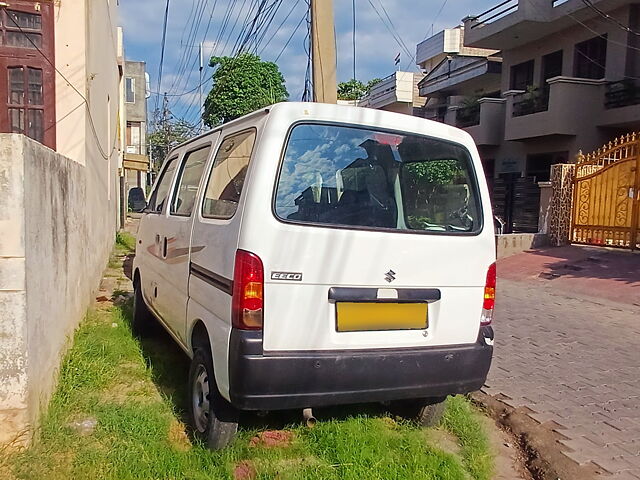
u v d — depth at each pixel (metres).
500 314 7.54
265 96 16.64
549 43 17.33
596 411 4.25
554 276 9.91
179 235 4.06
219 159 3.64
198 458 3.14
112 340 5.20
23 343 2.93
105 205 10.36
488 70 20.83
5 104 7.24
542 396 4.55
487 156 19.55
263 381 2.82
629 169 10.99
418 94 28.11
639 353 5.77
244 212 2.91
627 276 9.21
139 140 36.56
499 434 3.95
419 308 3.20
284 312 2.86
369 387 3.04
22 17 7.26
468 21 18.59
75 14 7.39
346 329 3.01
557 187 12.49
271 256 2.84
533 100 16.28
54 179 3.98
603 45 15.48
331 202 3.06
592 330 6.68
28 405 2.97
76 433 3.31
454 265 3.29
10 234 2.88
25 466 2.83
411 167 3.36
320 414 3.80
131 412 3.63
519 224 15.80
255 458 3.17
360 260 3.02
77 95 7.39
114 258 11.89
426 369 3.17
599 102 15.09
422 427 3.77
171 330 4.22
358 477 3.02
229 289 2.94
